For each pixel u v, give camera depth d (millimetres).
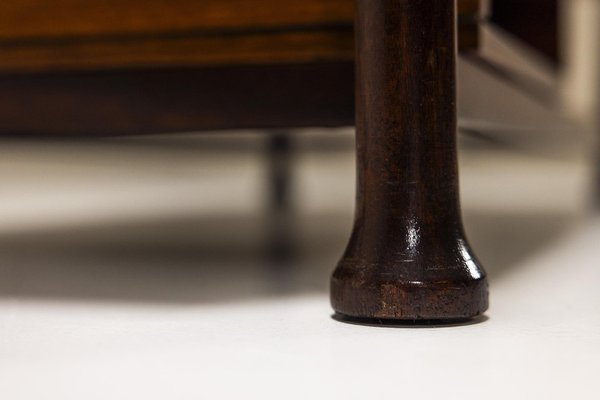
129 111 658
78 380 482
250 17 620
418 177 545
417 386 472
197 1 627
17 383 480
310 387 472
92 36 646
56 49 653
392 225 546
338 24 610
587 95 2285
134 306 599
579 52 2283
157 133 654
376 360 501
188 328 552
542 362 498
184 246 866
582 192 1880
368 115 550
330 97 624
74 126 668
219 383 477
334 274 558
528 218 1272
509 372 486
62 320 569
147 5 634
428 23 543
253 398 463
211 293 635
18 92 676
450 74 549
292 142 1356
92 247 849
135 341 531
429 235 544
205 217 1246
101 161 2434
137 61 641
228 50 627
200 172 2584
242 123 637
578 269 737
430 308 540
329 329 547
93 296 627
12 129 680
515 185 2123
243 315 576
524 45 849
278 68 628
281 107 630
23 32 655
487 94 683
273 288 652
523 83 797
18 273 711
